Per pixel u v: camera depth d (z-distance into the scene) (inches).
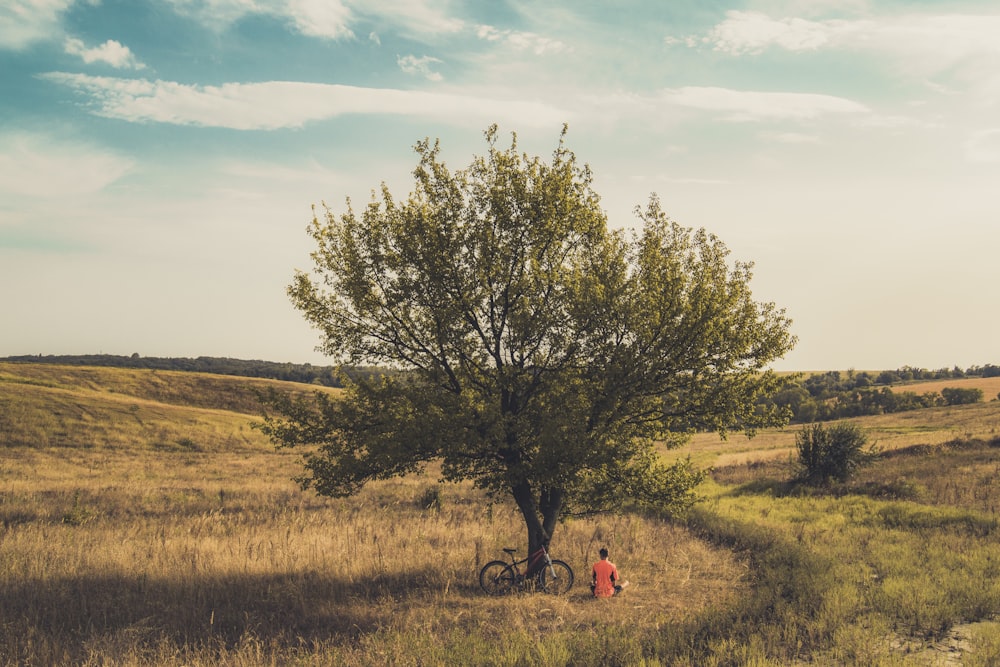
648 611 483.8
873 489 1226.6
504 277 576.7
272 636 426.3
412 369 604.4
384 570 614.5
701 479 604.1
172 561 627.2
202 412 3189.0
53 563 605.3
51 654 389.7
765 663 352.8
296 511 1098.1
